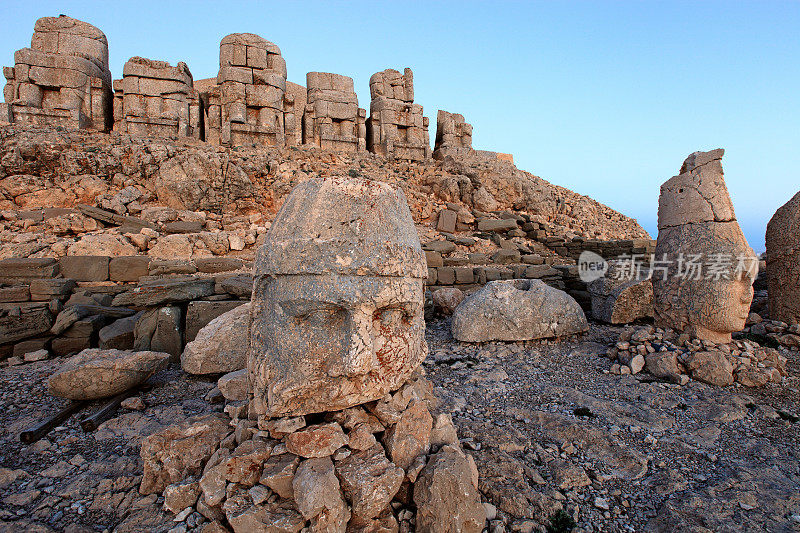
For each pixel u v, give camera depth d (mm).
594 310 7398
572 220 13570
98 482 2654
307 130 13305
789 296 5883
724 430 3396
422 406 2627
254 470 2254
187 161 9289
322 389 2312
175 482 2441
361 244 2229
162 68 11305
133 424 3471
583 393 4176
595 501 2535
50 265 5949
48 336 5422
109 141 10023
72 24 10773
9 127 9492
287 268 2254
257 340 2525
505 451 3029
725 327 4668
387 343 2391
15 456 3014
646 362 4789
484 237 10914
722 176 4770
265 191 10117
